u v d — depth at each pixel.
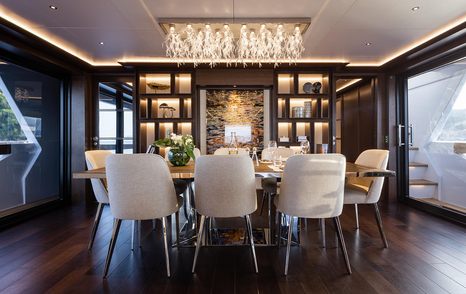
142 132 4.53
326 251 2.38
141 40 3.44
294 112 4.62
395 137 4.35
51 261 2.20
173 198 2.05
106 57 4.11
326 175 1.91
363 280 1.88
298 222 2.58
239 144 5.55
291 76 4.69
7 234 2.84
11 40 2.99
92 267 2.09
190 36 3.26
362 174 2.07
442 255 2.28
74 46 3.63
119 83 4.64
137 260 2.22
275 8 2.69
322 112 4.58
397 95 4.34
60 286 1.82
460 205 3.38
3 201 3.31
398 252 2.34
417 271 2.00
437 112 3.75
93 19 2.84
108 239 2.70
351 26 3.06
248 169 1.98
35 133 3.80
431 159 3.84
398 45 3.65
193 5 2.62
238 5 2.63
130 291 1.76
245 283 1.86
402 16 2.80
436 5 2.59
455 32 2.92
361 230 2.92
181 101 4.54
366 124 5.14
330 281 1.87
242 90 5.60
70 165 4.29
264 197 3.38
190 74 4.55
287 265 1.96
